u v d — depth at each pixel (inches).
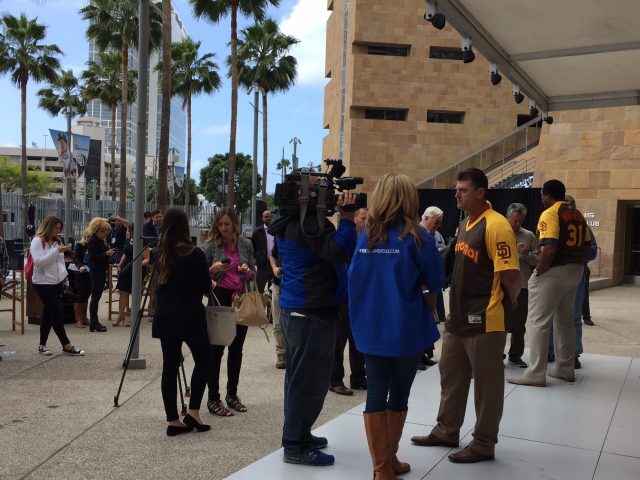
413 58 1425.9
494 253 163.5
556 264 245.9
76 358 306.5
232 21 1131.9
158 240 197.5
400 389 149.7
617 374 277.0
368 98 1416.1
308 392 162.7
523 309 285.7
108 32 1342.3
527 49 304.8
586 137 781.3
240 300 215.0
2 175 3570.4
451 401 178.5
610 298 640.4
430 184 1222.9
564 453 175.5
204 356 197.5
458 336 173.2
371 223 145.6
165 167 535.2
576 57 307.9
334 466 165.0
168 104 552.1
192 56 1849.2
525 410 217.9
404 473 158.4
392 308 142.0
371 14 1414.9
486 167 1222.3
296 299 158.9
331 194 154.6
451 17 255.6
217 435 195.8
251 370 289.7
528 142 1225.4
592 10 252.7
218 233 225.8
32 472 163.6
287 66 1627.7
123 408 223.6
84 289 403.5
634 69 326.0
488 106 1440.7
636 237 794.2
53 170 5969.5
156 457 175.8
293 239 158.6
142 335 373.7
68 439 189.9
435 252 144.2
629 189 755.4
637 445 182.9
